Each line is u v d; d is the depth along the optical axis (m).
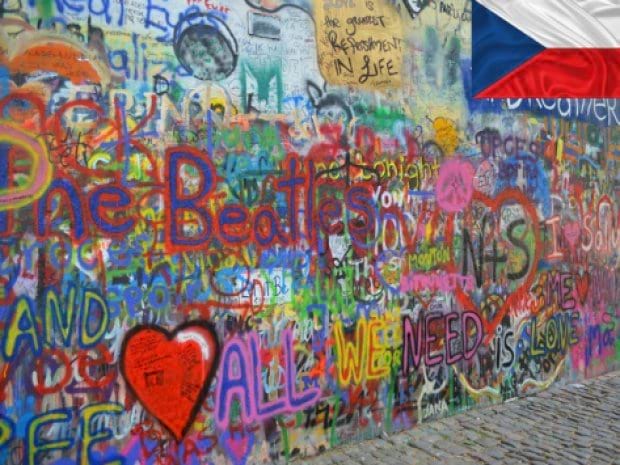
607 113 6.80
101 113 3.65
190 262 4.00
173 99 3.91
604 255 6.86
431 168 5.21
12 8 3.38
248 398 4.27
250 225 4.24
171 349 3.94
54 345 3.54
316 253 4.57
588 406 5.77
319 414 4.61
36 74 3.45
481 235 5.60
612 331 7.02
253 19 4.23
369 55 4.81
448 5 5.28
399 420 5.07
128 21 3.74
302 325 4.51
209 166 4.05
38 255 3.48
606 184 6.84
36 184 3.46
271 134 4.32
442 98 5.27
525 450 4.73
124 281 3.75
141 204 3.80
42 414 3.52
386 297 4.97
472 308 5.55
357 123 4.76
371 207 4.86
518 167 5.88
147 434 3.86
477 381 5.62
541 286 6.14
